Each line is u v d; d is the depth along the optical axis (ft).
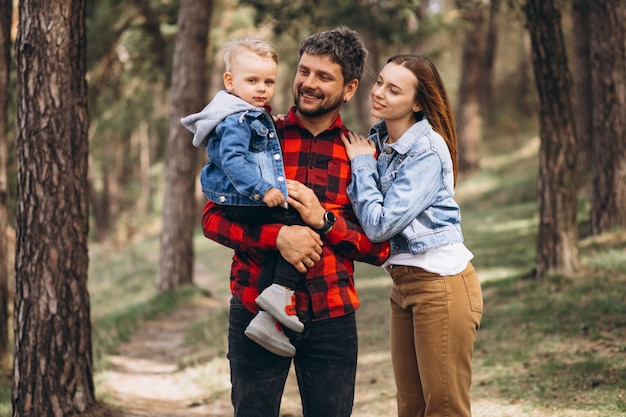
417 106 11.19
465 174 77.46
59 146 17.69
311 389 10.59
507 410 16.97
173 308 40.65
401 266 11.13
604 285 27.17
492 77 98.58
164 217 44.57
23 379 17.97
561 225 29.63
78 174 18.12
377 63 61.57
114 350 31.27
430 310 10.85
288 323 9.90
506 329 24.53
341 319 10.54
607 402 16.25
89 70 57.16
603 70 35.27
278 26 40.37
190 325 36.14
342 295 10.55
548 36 28.53
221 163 10.23
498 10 38.01
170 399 23.00
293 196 10.19
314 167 10.69
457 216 11.16
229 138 10.20
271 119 10.66
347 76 10.44
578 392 17.33
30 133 17.60
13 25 33.24
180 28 42.47
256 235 10.19
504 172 75.61
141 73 68.03
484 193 69.51
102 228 122.11
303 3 40.22
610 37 34.83
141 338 34.35
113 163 132.67
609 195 35.32
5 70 25.27
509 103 100.99
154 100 91.71
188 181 44.04
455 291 10.87
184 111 42.93
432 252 10.91
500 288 30.35
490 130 93.71
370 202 10.44
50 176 17.67
